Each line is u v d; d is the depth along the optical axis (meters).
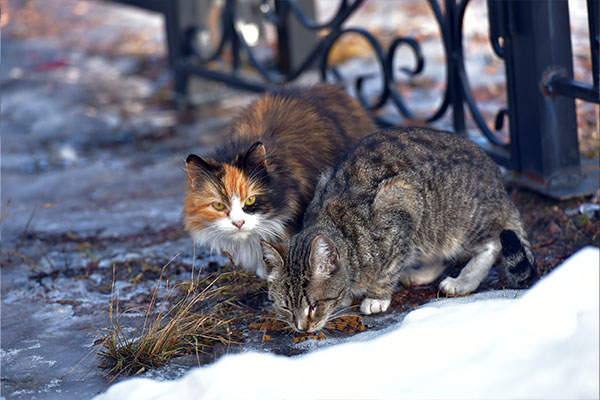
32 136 12.08
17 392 4.57
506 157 7.36
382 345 3.69
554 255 5.83
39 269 6.86
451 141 5.71
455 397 3.14
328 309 5.08
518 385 3.06
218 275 6.12
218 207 5.61
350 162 5.59
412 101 10.92
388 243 5.25
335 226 5.28
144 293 6.06
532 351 3.22
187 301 5.54
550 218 6.52
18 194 9.40
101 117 12.65
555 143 6.71
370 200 5.30
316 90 6.87
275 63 13.71
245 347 4.97
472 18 13.51
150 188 9.27
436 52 12.94
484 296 5.14
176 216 8.10
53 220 8.33
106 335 5.25
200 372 3.78
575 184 6.85
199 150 10.59
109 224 8.04
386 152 5.54
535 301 3.42
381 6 16.05
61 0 23.25
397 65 12.57
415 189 5.37
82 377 4.72
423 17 14.94
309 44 12.27
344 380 3.50
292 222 5.82
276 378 3.60
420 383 3.31
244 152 5.66
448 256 5.71
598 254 3.47
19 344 5.29
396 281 5.41
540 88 6.59
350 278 5.24
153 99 13.87
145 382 4.06
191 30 12.83
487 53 12.33
